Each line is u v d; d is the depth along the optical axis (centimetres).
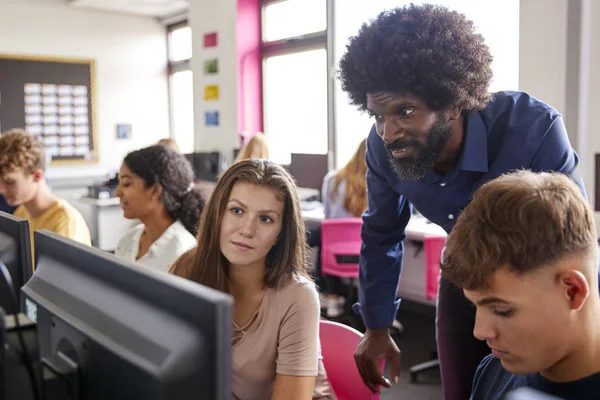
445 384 155
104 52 749
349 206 389
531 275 69
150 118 795
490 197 74
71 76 727
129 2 698
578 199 72
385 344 155
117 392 64
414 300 430
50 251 83
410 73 109
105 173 733
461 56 112
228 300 54
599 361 74
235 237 118
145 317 62
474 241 73
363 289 158
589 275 71
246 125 620
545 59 325
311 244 436
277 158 621
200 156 619
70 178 709
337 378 160
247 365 123
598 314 74
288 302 122
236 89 610
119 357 63
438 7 116
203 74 648
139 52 776
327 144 554
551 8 320
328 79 541
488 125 126
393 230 157
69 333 72
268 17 614
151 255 186
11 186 200
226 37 614
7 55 682
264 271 125
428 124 114
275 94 618
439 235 327
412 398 292
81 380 71
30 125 707
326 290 453
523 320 71
